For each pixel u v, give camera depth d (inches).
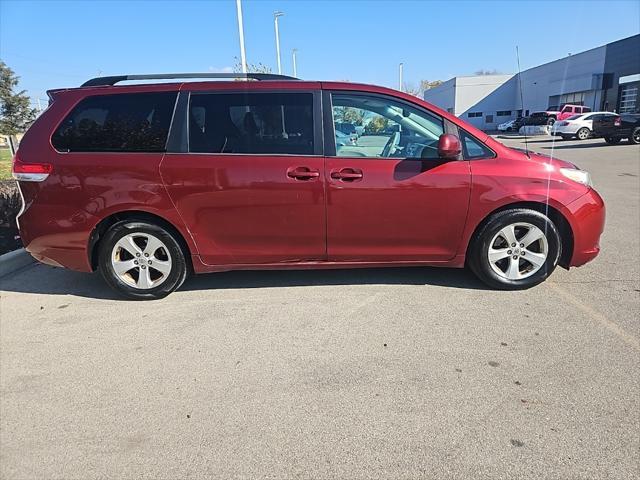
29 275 195.3
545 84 1694.1
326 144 153.6
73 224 156.4
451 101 2042.3
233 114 154.3
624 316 143.7
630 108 1267.2
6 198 245.1
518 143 1037.2
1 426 102.7
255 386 113.7
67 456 93.3
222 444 94.8
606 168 522.0
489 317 145.3
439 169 153.4
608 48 1338.6
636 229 242.2
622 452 89.3
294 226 155.3
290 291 169.2
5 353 132.8
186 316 152.4
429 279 176.6
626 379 111.9
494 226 157.3
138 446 95.1
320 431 97.6
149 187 153.0
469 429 96.7
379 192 152.7
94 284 183.8
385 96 155.9
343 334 137.4
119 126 155.6
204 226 156.1
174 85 157.2
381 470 86.8
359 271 186.4
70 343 137.4
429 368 119.0
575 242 160.7
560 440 92.8
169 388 114.2
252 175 151.8
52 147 156.1
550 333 134.6
